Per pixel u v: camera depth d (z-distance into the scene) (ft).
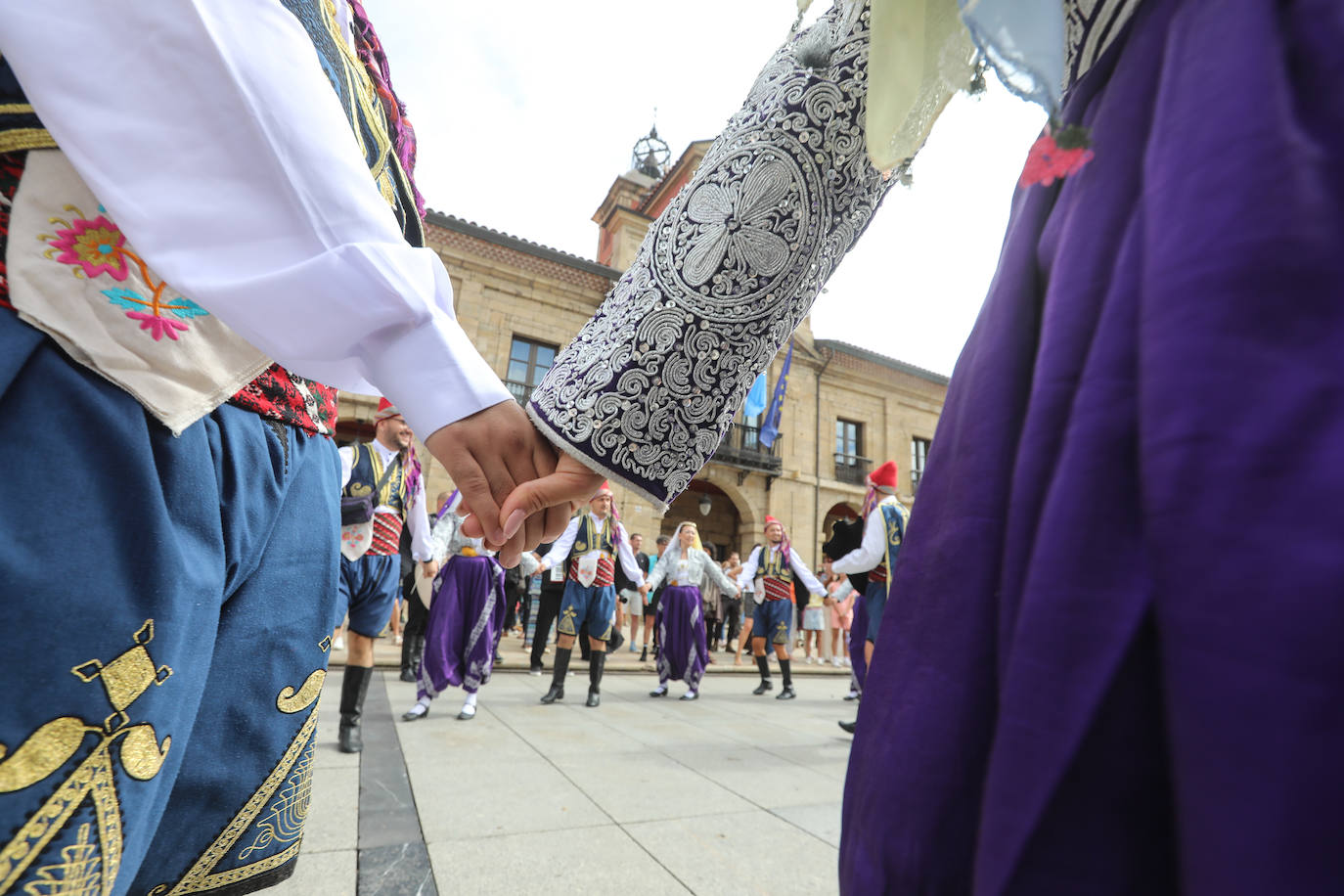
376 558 11.02
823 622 37.70
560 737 12.82
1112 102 1.61
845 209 2.97
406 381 2.26
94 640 1.67
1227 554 0.93
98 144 1.80
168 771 1.98
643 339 2.79
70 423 1.72
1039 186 1.87
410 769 9.68
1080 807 1.09
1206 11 1.40
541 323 45.14
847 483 56.29
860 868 1.53
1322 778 0.78
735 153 2.89
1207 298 1.08
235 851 2.38
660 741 12.90
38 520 1.61
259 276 1.91
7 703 1.53
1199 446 1.01
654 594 33.60
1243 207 1.09
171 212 1.86
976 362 1.75
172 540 1.88
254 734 2.41
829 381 57.31
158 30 1.86
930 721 1.42
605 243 57.62
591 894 5.91
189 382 2.03
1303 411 0.93
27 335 1.69
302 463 2.73
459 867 6.29
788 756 12.09
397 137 3.47
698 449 2.83
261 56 1.99
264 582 2.46
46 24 1.80
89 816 1.69
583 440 2.66
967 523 1.52
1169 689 0.99
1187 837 0.92
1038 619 1.21
